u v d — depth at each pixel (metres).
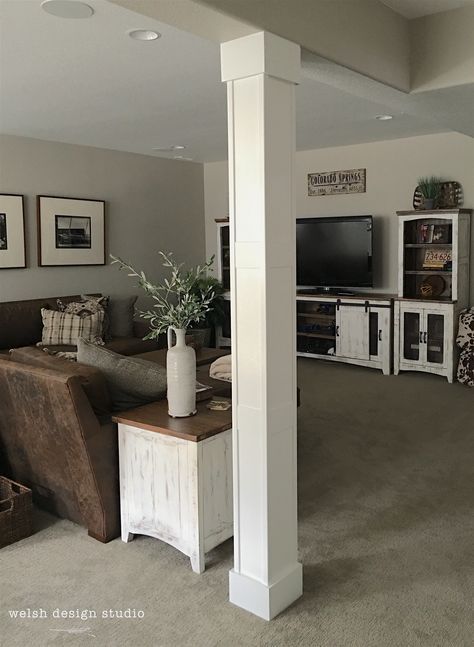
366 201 6.77
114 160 6.97
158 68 3.71
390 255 6.66
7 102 4.57
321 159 7.07
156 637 2.18
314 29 2.35
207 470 2.55
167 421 2.67
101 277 6.95
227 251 7.72
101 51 3.38
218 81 4.02
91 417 2.74
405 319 6.11
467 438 4.25
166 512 2.66
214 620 2.28
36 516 3.16
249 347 2.22
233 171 2.20
